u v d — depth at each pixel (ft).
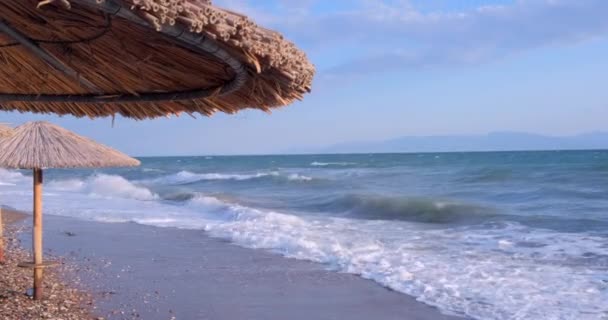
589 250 32.63
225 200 71.00
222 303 23.59
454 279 26.50
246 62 5.13
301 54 5.45
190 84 6.86
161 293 24.93
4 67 7.59
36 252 21.52
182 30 4.46
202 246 36.40
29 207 60.23
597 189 69.05
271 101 6.27
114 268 29.71
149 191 81.41
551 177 86.33
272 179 104.83
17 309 20.49
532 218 47.34
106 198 73.41
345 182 96.53
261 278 27.84
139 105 8.07
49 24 5.51
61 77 7.52
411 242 36.70
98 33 5.60
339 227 44.65
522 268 28.40
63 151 16.31
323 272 28.84
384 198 62.28
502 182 84.28
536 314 21.11
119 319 20.97
